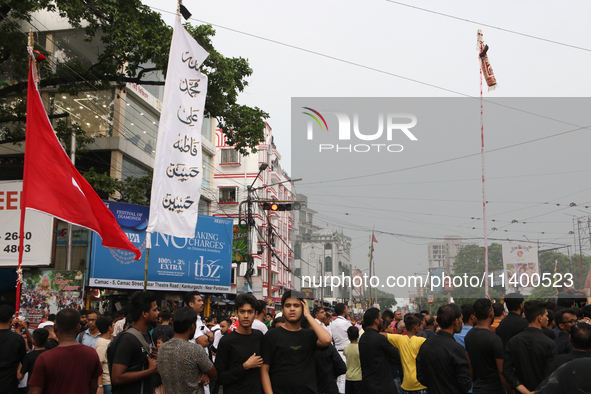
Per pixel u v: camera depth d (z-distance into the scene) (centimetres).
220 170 4025
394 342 745
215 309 2350
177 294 1994
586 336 445
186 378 458
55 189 834
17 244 1342
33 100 843
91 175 1825
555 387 247
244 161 4000
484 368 580
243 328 504
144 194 1970
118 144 2188
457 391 543
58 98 2281
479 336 586
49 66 1739
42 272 1496
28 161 827
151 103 2525
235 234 2433
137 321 516
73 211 841
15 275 1542
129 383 482
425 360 565
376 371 733
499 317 839
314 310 894
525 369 541
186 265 1942
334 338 915
